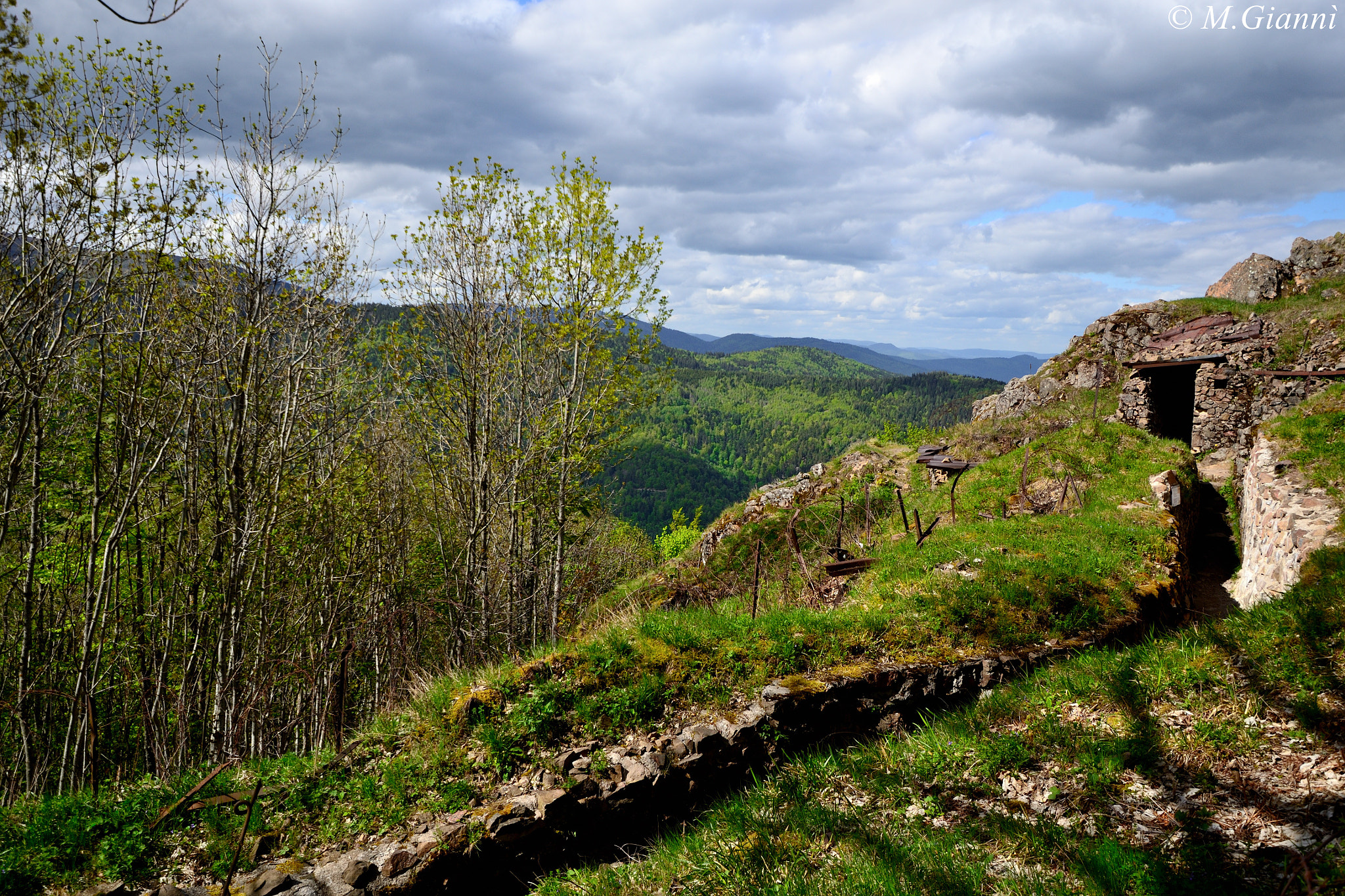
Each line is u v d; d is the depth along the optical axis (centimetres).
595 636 852
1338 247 2869
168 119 1493
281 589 1961
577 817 627
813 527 2372
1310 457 1230
